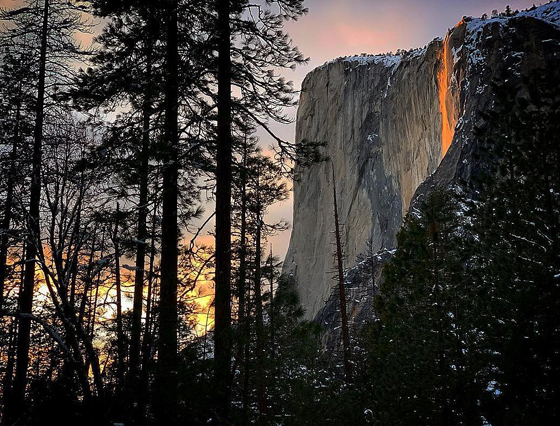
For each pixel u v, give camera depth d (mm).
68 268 6398
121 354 6453
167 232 9062
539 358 4781
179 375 5719
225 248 8664
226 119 9492
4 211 8398
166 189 9117
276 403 7867
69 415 5289
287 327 6359
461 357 7742
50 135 7957
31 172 7285
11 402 5734
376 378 9969
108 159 9328
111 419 5410
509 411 4934
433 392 8000
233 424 5840
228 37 9750
